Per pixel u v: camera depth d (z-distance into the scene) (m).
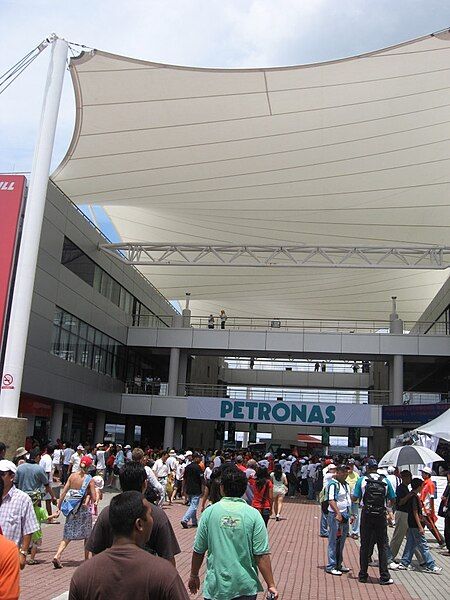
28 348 25.53
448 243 28.72
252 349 36.91
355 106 19.41
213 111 19.77
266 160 22.31
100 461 24.06
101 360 34.44
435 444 18.86
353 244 29.84
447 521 13.50
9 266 17.33
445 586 10.13
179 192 25.11
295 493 30.08
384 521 10.31
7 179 17.66
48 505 15.29
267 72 17.91
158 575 2.88
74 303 30.22
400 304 43.81
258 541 4.83
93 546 4.56
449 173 22.53
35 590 8.36
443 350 35.19
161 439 47.22
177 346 37.75
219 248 31.38
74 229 29.88
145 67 18.00
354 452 52.38
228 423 48.56
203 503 16.28
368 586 9.97
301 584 9.92
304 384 52.09
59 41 17.91
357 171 22.77
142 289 41.47
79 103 19.72
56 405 29.58
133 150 21.78
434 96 18.92
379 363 46.25
